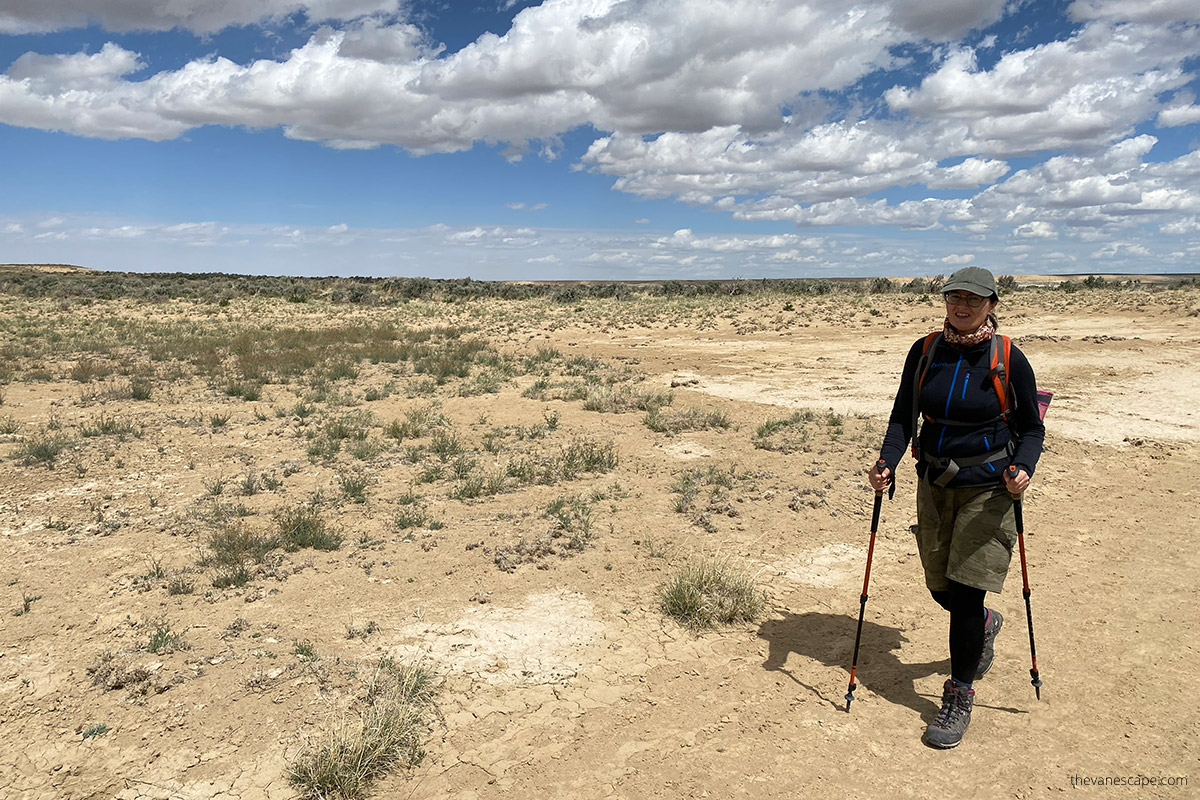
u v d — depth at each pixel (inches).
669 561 216.5
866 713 143.2
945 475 136.4
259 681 149.3
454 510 262.8
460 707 143.9
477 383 561.3
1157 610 185.9
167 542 229.8
